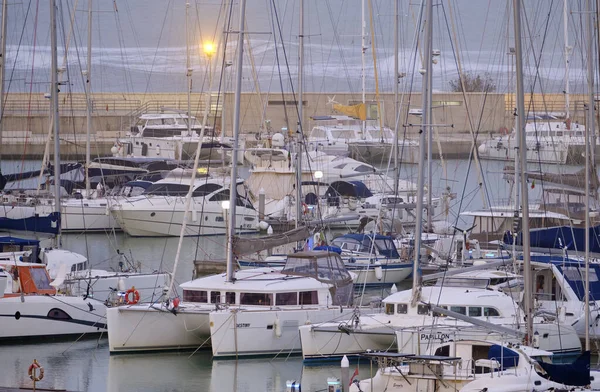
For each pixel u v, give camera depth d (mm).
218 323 49844
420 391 37688
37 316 53062
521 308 51469
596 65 74062
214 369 48906
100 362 50062
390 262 68062
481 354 40406
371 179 98375
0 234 67938
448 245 71188
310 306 52219
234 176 54500
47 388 44500
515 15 45125
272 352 50906
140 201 89062
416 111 84625
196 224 89875
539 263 56062
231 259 53312
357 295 63906
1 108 78188
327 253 54688
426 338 46531
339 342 49469
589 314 50969
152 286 60781
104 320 54875
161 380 46969
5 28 78188
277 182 95312
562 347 50969
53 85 67875
